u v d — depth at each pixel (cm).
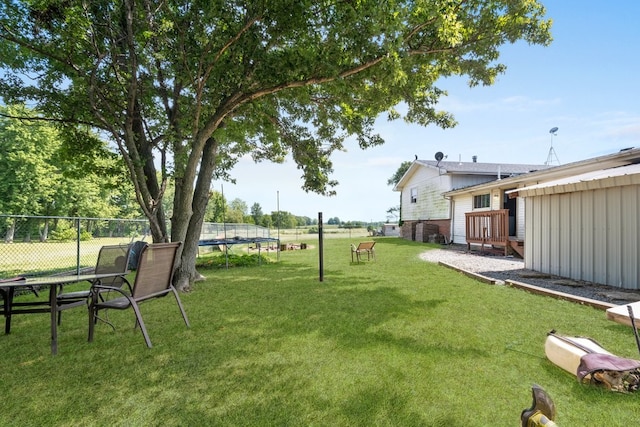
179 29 515
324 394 221
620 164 722
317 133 963
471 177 1695
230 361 279
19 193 2206
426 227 1817
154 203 587
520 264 851
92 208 2792
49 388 236
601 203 567
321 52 511
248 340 329
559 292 500
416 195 2125
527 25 544
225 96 612
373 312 420
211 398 219
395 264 897
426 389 224
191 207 631
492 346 298
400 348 297
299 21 505
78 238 702
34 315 444
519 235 1187
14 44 514
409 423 188
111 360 285
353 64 526
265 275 764
